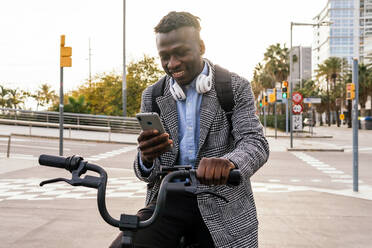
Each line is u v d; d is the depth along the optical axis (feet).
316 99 108.06
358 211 20.39
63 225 17.47
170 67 5.65
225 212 5.74
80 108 87.15
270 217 19.04
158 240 5.63
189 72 5.73
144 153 5.28
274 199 23.39
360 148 66.49
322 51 484.33
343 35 442.09
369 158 49.93
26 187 26.94
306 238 15.74
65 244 14.93
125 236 4.70
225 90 5.97
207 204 5.69
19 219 18.45
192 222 5.96
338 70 237.66
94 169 4.87
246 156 5.24
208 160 4.65
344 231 16.76
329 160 47.01
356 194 25.32
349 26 441.27
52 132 75.25
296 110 80.59
